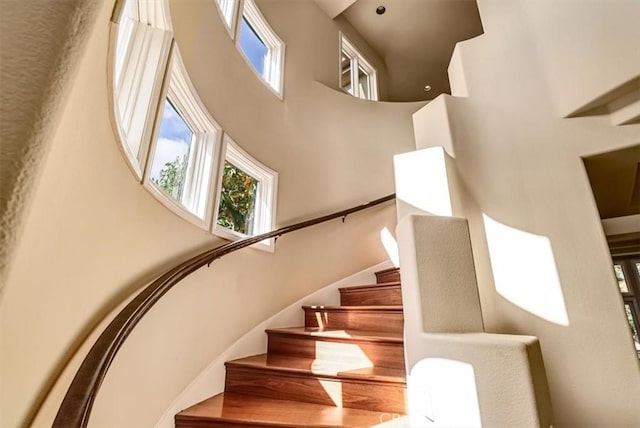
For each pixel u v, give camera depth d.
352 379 1.59
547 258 1.50
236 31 2.49
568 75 1.60
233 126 2.25
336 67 3.93
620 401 1.25
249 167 2.45
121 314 0.92
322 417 1.44
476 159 1.76
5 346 0.54
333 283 2.89
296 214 2.76
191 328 1.63
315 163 3.09
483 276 1.59
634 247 2.22
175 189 1.83
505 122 1.77
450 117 1.84
